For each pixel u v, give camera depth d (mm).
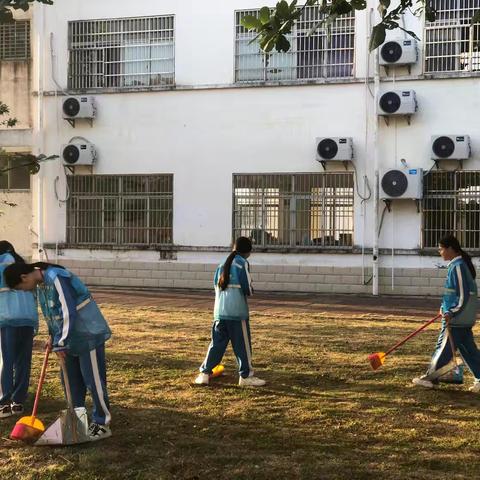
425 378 6770
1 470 4641
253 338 9422
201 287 16219
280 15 5031
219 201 16156
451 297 6496
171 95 16438
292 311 12469
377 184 15055
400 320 11258
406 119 14922
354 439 5223
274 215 15844
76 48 17000
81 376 5320
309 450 4973
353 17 15250
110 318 11398
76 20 16969
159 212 16578
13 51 17375
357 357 8156
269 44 5090
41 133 17062
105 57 16891
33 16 17172
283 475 4469
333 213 15438
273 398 6391
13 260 5875
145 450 4965
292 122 15672
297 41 15664
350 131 15289
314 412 5922
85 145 16594
